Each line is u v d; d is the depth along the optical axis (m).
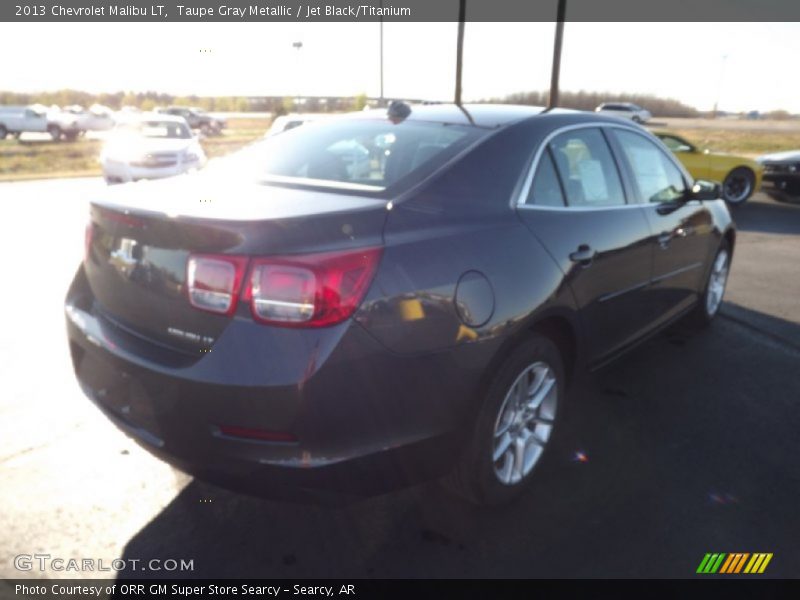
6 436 3.26
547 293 2.72
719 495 2.90
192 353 2.22
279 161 3.08
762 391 3.95
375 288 2.16
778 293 6.12
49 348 4.44
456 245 2.45
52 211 11.15
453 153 2.81
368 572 2.42
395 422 2.25
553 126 3.22
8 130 33.72
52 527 2.61
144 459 3.10
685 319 4.96
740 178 12.22
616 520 2.73
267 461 2.12
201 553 2.50
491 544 2.57
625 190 3.60
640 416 3.61
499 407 2.60
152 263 2.30
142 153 11.94
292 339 2.06
